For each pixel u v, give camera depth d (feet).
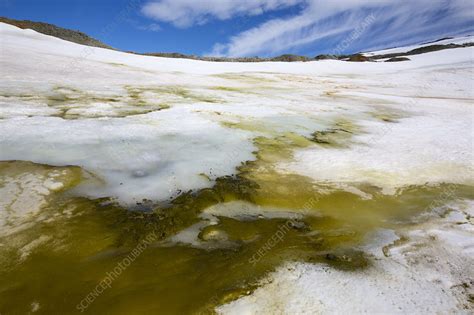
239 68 147.64
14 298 12.35
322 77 130.31
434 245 17.49
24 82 57.06
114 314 11.78
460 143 39.60
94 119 41.29
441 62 169.17
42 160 26.91
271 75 127.75
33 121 37.47
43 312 11.76
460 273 14.99
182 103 56.59
